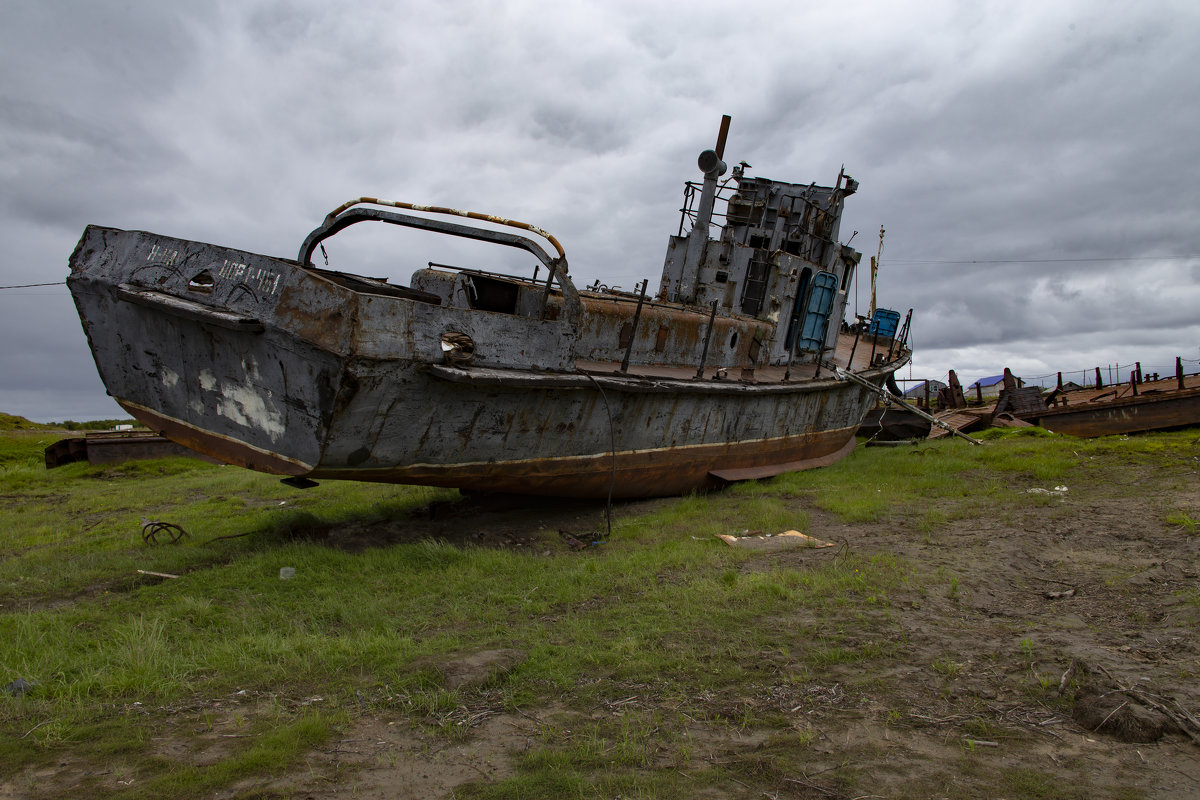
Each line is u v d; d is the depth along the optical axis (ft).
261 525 28.78
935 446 50.19
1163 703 12.28
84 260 25.67
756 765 11.12
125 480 48.78
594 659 15.24
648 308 34.42
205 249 23.18
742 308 43.75
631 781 10.68
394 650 15.79
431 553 23.43
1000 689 13.61
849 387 47.57
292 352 20.84
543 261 26.35
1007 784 10.50
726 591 19.57
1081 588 19.69
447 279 28.81
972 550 24.08
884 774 10.84
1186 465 36.76
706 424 34.53
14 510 38.17
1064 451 43.47
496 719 12.83
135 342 24.88
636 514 31.32
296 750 11.51
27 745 11.64
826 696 13.50
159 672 14.43
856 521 29.07
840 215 49.37
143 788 10.41
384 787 10.61
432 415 23.17
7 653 15.11
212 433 24.21
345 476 23.12
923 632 16.67
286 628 17.26
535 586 20.57
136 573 22.35
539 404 26.07
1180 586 18.88
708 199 44.19
